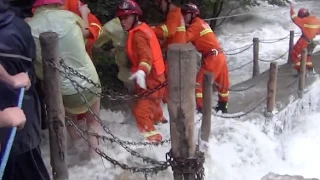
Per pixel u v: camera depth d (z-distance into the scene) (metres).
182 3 7.95
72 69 4.24
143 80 4.96
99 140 5.39
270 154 6.30
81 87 4.34
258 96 7.77
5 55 3.29
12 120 2.43
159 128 6.05
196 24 6.57
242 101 7.59
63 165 4.40
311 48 8.89
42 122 4.40
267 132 6.81
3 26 3.31
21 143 3.47
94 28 5.01
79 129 4.59
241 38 13.34
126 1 5.23
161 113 6.09
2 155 2.78
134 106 5.69
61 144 4.33
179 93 3.74
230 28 13.98
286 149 7.11
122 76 5.66
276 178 4.67
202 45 6.62
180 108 3.79
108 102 7.47
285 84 8.31
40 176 3.76
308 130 7.64
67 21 4.46
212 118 6.66
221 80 6.90
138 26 5.21
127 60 5.54
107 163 5.07
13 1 4.98
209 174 5.35
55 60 4.08
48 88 4.14
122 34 5.45
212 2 11.48
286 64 9.55
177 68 3.69
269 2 14.48
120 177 4.89
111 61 7.61
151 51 5.22
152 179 4.95
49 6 4.51
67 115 4.77
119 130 5.93
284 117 7.29
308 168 6.75
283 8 15.77
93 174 4.89
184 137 3.88
